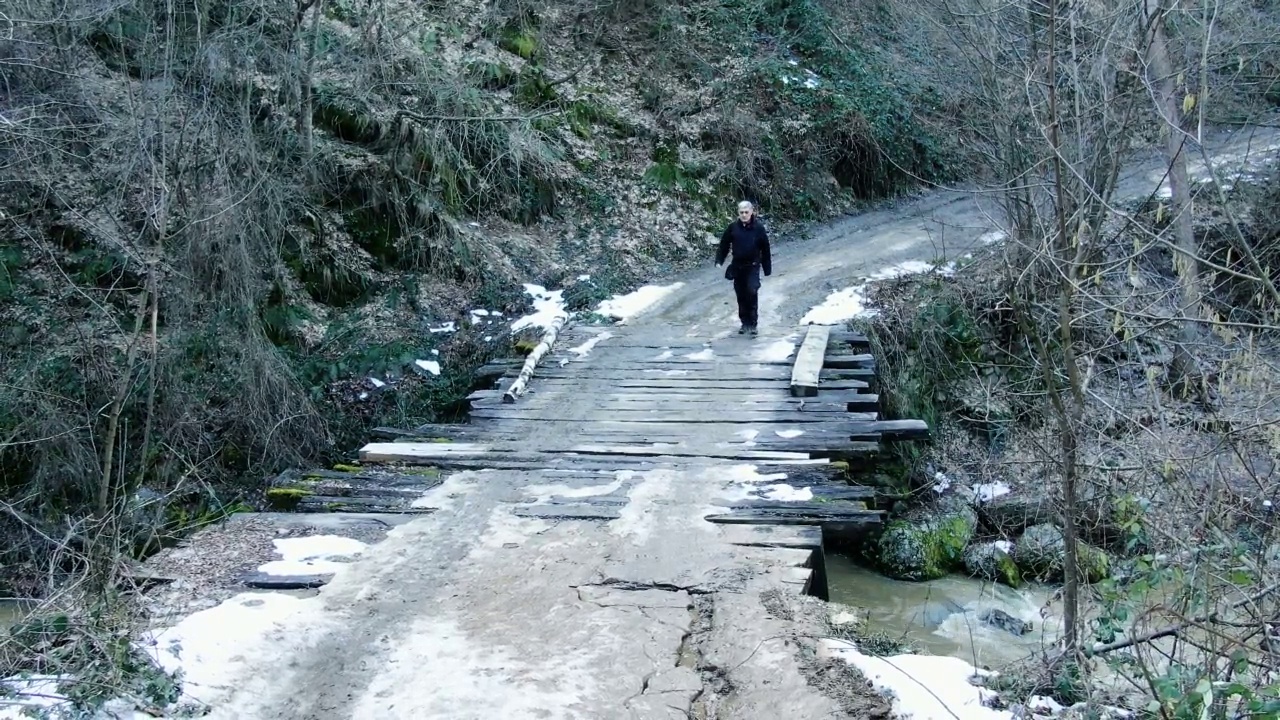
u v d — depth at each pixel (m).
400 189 15.53
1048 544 9.59
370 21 14.88
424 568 6.26
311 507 7.52
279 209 12.62
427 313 14.75
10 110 10.79
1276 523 4.41
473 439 9.51
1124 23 7.97
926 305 14.42
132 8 11.55
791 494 7.54
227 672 4.74
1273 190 13.26
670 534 6.79
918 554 10.62
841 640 5.14
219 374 11.36
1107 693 4.72
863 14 22.80
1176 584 4.67
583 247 17.31
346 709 4.54
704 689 4.78
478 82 17.45
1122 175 16.58
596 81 20.25
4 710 4.10
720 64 21.67
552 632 5.32
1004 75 11.36
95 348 10.96
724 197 19.61
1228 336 4.75
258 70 13.87
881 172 21.67
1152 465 4.95
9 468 10.14
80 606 4.87
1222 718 3.80
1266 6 13.04
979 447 12.99
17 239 11.60
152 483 10.34
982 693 4.57
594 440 9.29
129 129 10.35
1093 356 6.07
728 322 14.17
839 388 10.85
